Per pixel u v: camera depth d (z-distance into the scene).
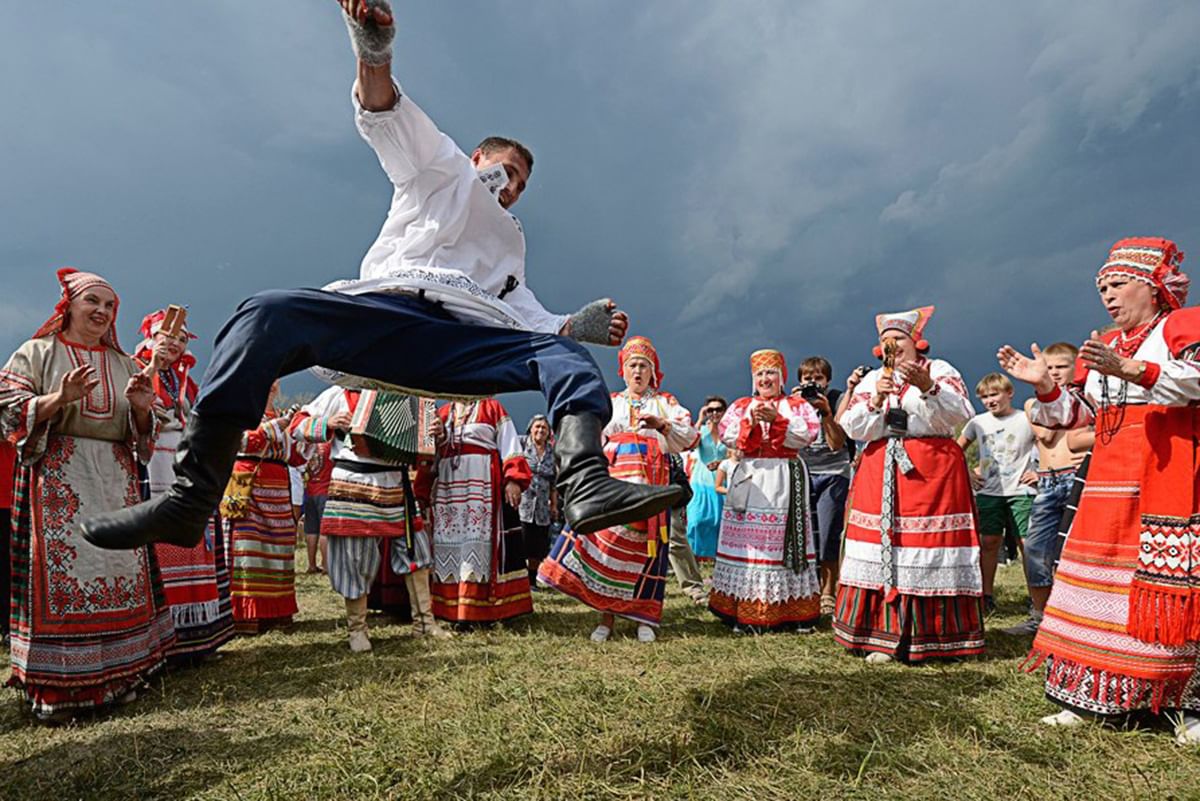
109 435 3.63
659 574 4.89
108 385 3.66
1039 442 5.15
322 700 3.46
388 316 2.22
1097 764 2.62
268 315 2.05
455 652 4.36
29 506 3.47
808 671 3.84
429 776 2.56
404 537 4.95
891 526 4.21
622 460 5.17
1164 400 2.76
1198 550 2.75
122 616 3.53
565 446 2.07
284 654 4.51
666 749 2.74
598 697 3.28
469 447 5.36
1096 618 3.01
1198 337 2.75
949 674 3.82
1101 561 3.05
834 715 3.10
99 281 3.71
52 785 2.64
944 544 4.14
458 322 2.35
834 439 5.83
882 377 4.34
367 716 3.18
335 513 4.58
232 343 2.03
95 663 3.39
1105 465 3.12
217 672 4.09
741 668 3.88
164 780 2.63
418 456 4.70
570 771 2.57
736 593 5.15
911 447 4.30
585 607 6.25
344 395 4.85
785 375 5.48
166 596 4.03
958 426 4.34
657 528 4.91
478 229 2.53
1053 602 3.21
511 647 4.48
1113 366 2.75
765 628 5.03
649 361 5.37
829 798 2.38
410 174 2.40
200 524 2.08
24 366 3.48
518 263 2.67
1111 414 3.13
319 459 7.97
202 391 2.01
